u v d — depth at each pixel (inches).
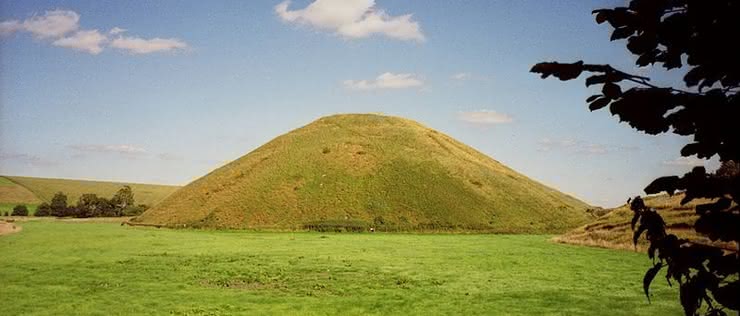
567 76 119.9
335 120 5290.4
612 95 118.2
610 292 954.7
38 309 812.6
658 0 110.0
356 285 1062.4
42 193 7180.1
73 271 1241.4
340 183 3988.7
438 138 5103.3
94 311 800.9
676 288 978.1
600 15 118.6
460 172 4279.0
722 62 101.7
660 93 110.4
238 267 1338.6
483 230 3373.5
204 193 4097.0
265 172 4227.4
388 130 4980.3
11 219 4488.2
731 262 110.9
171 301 882.1
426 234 3149.6
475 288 1019.9
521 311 800.9
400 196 3816.4
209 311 804.0
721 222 104.0
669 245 121.7
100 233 2696.9
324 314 787.4
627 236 2036.2
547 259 1557.6
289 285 1060.5
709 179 108.8
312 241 2372.0
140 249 1831.9
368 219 3494.1
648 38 114.7
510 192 4190.5
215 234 2864.2
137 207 5880.9
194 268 1312.7
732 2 99.4
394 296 935.0
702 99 104.0
